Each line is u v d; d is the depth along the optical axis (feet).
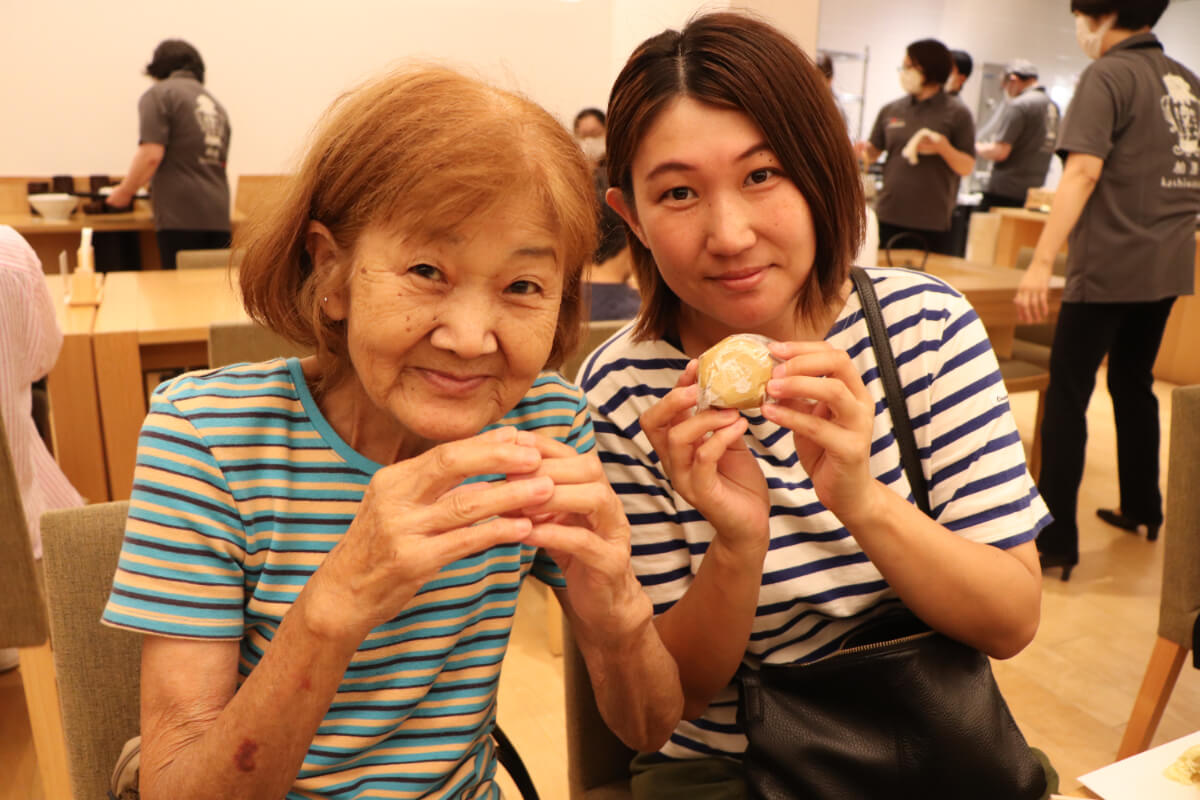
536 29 20.26
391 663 2.69
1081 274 8.94
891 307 3.54
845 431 2.82
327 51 19.22
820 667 3.18
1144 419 10.00
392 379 2.33
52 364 7.08
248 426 2.56
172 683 2.49
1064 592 9.10
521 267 2.23
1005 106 18.57
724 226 3.00
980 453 3.43
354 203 2.23
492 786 3.07
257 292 2.53
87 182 18.03
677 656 3.34
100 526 3.37
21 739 6.56
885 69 17.81
